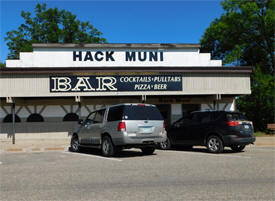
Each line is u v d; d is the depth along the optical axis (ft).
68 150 47.39
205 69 59.62
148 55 65.16
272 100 89.40
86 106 65.10
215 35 116.47
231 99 67.82
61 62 63.05
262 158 32.45
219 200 16.08
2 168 28.63
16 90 56.44
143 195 17.29
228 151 41.55
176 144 43.39
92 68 57.47
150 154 38.58
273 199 16.24
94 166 28.58
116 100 66.08
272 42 108.68
